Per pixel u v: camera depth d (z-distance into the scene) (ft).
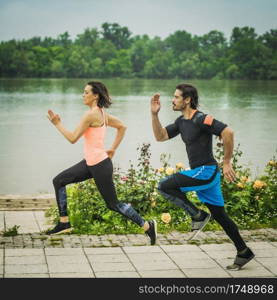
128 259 18.97
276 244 20.86
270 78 422.00
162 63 453.58
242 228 23.62
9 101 163.63
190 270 18.06
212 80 428.97
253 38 458.91
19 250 19.67
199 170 17.62
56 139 73.46
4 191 42.34
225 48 483.51
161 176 27.45
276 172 28.17
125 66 460.96
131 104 150.10
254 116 113.19
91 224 24.06
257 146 67.05
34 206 29.43
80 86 300.20
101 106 19.61
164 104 145.28
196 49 485.97
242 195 25.90
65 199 20.30
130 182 26.89
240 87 289.94
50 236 21.70
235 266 18.11
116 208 19.63
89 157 19.44
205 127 17.44
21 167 52.54
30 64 442.91
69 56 459.32
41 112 121.49
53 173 49.90
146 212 26.03
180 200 18.07
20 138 74.23
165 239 21.63
